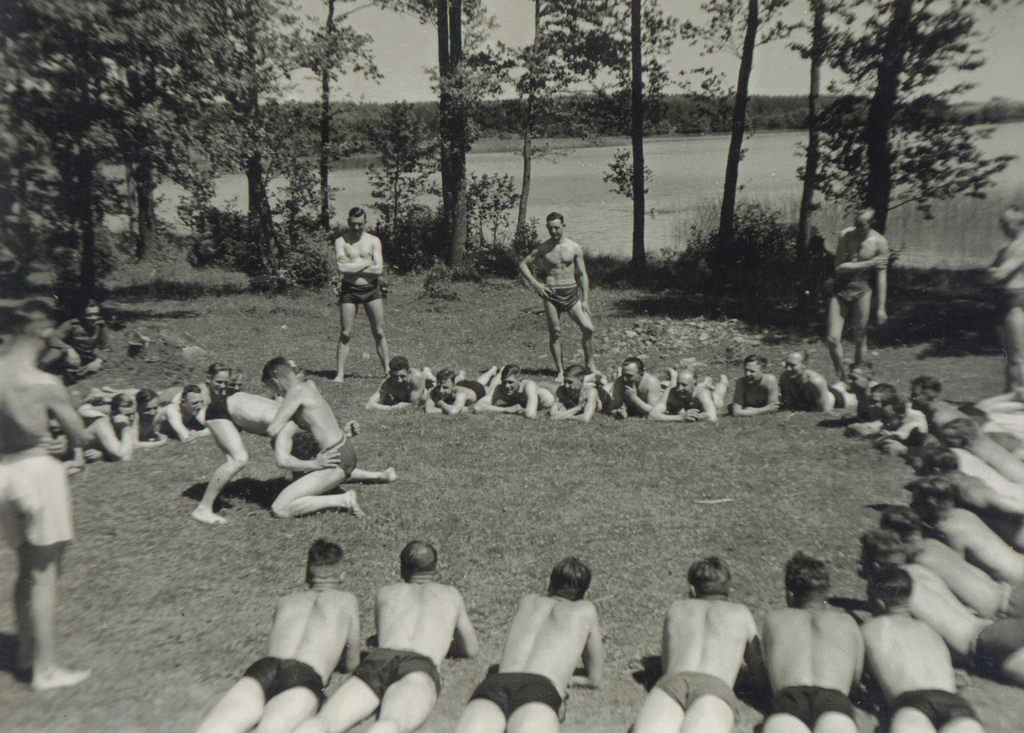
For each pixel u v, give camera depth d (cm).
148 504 804
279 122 2395
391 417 1105
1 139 1466
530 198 5225
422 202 4534
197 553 693
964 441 682
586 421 1062
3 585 649
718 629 464
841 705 417
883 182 2017
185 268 2883
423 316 2038
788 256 2511
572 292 1295
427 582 518
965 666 503
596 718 466
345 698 442
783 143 9550
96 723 469
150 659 536
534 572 645
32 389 495
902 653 442
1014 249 962
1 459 495
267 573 657
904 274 2136
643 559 661
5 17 1455
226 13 1903
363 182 6494
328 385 1314
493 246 3006
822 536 692
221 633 569
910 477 812
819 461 866
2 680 514
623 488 812
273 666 455
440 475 862
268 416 771
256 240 2695
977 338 1516
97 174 1852
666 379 1360
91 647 552
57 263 1764
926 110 1984
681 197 4681
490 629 565
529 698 430
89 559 685
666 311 1995
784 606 582
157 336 1549
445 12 2712
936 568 532
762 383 1064
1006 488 630
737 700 463
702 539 693
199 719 472
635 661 527
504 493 805
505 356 1580
